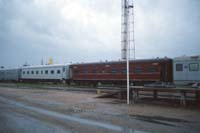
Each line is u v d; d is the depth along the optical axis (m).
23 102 14.62
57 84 36.56
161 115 9.84
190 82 23.09
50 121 8.64
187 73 23.33
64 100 15.73
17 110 11.34
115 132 7.02
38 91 24.02
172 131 7.10
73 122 8.45
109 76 29.64
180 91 12.91
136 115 9.86
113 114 10.13
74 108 11.96
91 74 31.98
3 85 37.47
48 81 39.66
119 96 16.53
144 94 16.03
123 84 28.34
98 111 10.98
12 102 14.66
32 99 16.41
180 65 23.83
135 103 13.84
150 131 7.11
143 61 26.44
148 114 10.09
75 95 19.34
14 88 29.52
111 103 14.01
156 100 14.43
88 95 19.30
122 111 10.95
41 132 7.01
